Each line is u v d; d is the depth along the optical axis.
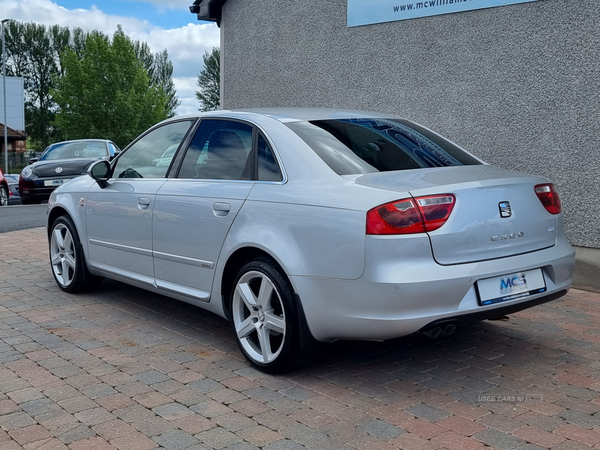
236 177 4.21
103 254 5.39
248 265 3.94
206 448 2.98
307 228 3.59
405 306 3.28
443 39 6.76
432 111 6.94
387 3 7.23
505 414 3.31
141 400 3.52
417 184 3.46
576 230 5.87
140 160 5.15
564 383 3.72
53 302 5.62
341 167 3.75
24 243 8.70
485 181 3.58
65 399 3.54
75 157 15.70
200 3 9.52
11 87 52.50
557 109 5.92
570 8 5.76
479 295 3.43
